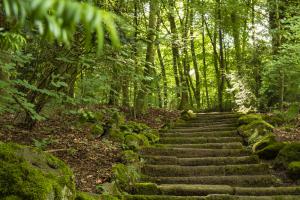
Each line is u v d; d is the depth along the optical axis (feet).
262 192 19.39
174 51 55.83
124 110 38.27
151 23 34.01
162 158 24.52
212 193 19.65
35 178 11.75
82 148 22.39
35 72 20.13
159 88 35.78
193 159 24.56
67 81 22.12
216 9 42.06
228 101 56.49
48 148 21.03
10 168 11.64
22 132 21.49
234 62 53.52
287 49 26.63
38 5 3.34
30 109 16.37
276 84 31.73
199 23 59.67
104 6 19.72
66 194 12.85
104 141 24.21
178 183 21.54
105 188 17.65
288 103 31.12
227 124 33.94
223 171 22.93
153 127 34.35
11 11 3.97
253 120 31.68
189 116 39.11
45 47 17.34
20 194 11.20
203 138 29.48
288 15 32.27
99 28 3.53
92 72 21.70
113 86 28.50
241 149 26.53
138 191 19.76
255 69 39.60
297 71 26.04
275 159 23.41
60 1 3.47
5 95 16.29
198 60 74.95
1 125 21.63
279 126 31.19
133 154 23.21
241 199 18.25
